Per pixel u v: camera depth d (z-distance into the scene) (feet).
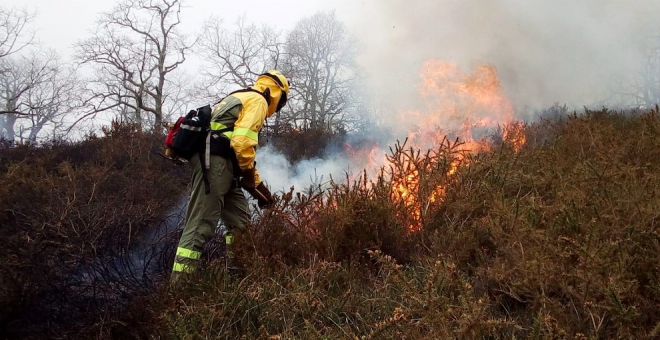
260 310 8.46
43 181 17.89
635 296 6.96
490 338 7.06
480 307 6.53
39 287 9.50
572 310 7.13
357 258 10.11
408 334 6.84
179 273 10.23
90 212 12.23
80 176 18.63
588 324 6.91
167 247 11.46
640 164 12.37
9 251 10.35
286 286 9.23
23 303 9.10
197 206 11.11
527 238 8.55
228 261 10.66
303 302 8.25
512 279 8.09
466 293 6.89
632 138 14.39
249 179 11.69
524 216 9.19
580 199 9.66
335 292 9.08
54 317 9.34
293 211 11.33
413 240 10.77
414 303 7.38
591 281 6.96
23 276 9.45
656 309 6.92
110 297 9.78
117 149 24.17
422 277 8.97
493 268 8.21
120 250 10.83
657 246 7.62
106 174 18.84
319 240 10.69
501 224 9.53
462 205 11.07
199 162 11.25
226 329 8.15
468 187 11.94
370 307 8.52
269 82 12.44
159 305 8.80
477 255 9.51
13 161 23.84
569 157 13.82
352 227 10.92
